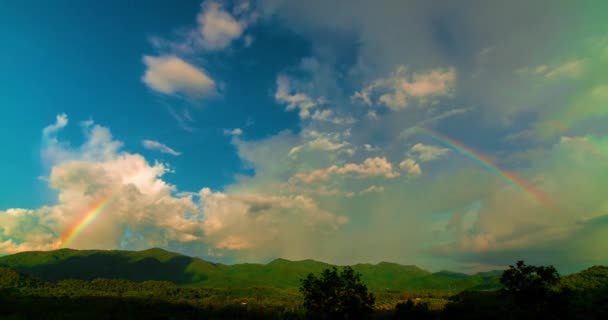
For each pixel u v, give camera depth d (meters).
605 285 119.25
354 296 39.22
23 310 133.00
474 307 101.62
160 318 138.38
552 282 42.91
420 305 78.81
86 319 123.31
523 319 43.94
